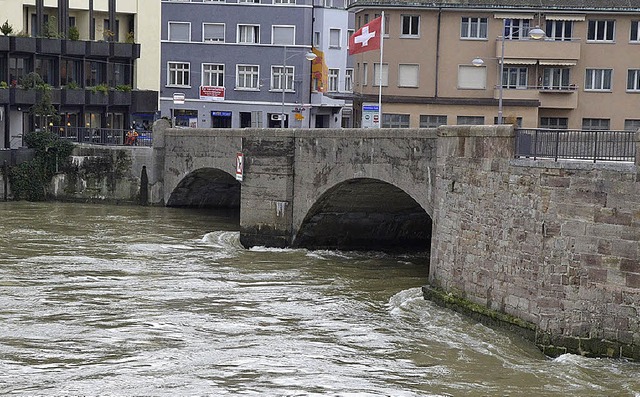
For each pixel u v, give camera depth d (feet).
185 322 141.59
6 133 298.97
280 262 188.44
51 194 280.92
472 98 288.30
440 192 153.28
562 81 287.28
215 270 179.42
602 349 120.26
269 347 129.49
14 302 151.74
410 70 291.58
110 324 139.85
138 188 274.57
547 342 124.36
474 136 142.61
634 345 117.70
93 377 116.98
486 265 139.85
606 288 119.34
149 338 133.18
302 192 199.93
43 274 172.86
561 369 118.42
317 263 188.34
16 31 315.17
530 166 129.18
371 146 179.32
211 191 269.85
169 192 268.41
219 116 378.73
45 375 117.50
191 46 376.89
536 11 283.79
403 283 169.89
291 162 201.77
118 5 336.70
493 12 285.84
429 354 126.11
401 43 290.76
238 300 155.53
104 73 330.75
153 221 242.17
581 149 124.88
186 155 258.78
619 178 117.70
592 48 284.61
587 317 121.08
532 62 285.23
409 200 195.83
